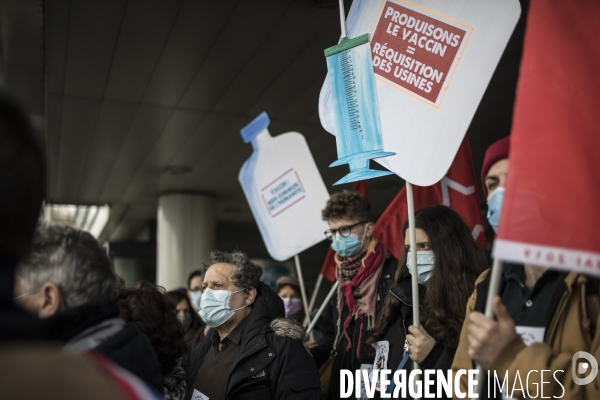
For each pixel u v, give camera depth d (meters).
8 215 0.69
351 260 2.69
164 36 4.94
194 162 9.16
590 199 1.16
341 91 2.02
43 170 0.75
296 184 3.38
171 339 1.85
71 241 1.20
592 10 1.27
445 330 1.92
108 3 4.39
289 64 5.55
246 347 2.28
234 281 2.43
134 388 0.66
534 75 1.23
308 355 2.31
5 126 0.71
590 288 1.36
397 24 1.93
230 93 6.27
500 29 1.75
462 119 1.78
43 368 0.62
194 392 2.39
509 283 1.58
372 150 1.94
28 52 5.15
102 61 5.40
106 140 7.88
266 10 4.55
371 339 2.29
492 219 1.57
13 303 0.69
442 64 1.83
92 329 1.13
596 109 1.21
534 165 1.18
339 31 4.92
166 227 11.22
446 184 2.94
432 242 2.07
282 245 3.39
